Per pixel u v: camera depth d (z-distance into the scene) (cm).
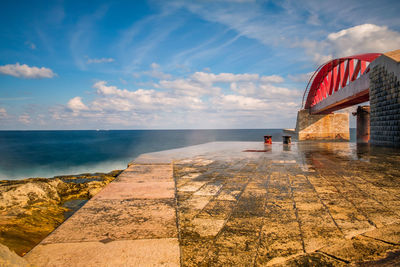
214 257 244
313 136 4197
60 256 235
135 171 778
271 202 437
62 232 295
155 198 456
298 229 313
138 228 310
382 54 1966
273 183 599
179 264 223
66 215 564
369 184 575
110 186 559
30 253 241
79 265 218
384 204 418
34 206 562
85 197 827
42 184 800
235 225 329
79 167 2636
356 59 2558
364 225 324
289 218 354
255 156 1229
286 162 990
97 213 369
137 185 571
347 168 822
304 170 789
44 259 229
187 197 477
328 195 479
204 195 491
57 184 920
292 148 1736
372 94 2166
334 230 308
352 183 588
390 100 1852
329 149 1620
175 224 324
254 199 458
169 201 436
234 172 770
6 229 389
